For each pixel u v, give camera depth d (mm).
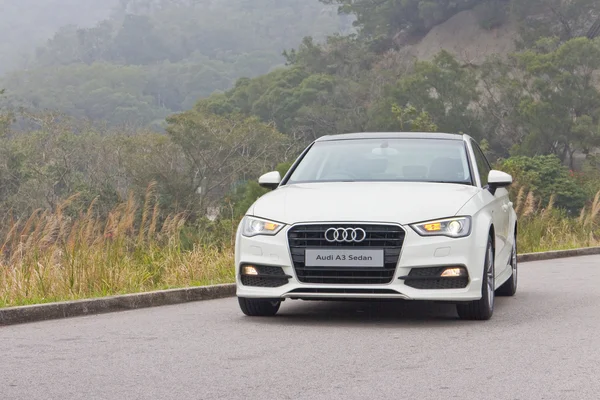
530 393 6828
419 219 10180
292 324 10594
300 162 12180
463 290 10203
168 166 80688
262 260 10391
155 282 15289
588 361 8109
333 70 162500
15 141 80188
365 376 7492
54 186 77750
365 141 12336
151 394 6840
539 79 114375
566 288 15102
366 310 11969
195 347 8945
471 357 8352
